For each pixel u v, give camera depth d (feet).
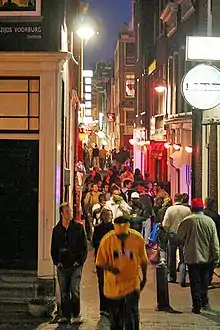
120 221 34.45
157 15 117.80
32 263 46.65
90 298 48.70
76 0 74.43
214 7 69.10
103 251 34.63
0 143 46.88
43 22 45.98
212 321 41.68
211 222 44.65
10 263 46.83
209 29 69.51
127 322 34.42
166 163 106.01
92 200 77.00
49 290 45.09
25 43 45.98
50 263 45.50
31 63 45.73
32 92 46.73
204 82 49.93
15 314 43.09
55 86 45.80
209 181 69.00
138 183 83.46
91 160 189.98
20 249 46.75
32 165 46.65
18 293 45.21
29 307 42.83
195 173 65.26
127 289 34.32
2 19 45.91
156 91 111.75
